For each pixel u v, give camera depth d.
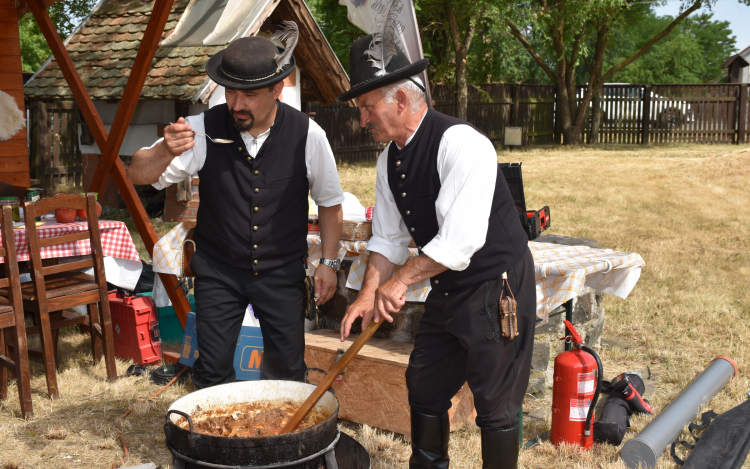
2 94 6.64
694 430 3.30
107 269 4.51
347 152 15.34
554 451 3.15
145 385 4.00
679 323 5.12
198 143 2.78
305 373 3.05
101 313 4.00
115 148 4.30
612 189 11.62
